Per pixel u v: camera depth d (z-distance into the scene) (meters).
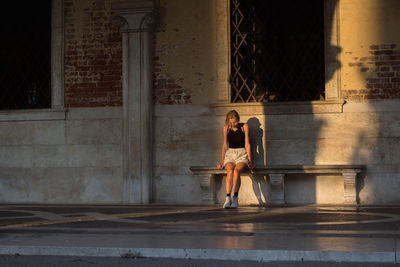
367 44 9.43
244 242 4.73
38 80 10.73
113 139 10.27
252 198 9.71
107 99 10.30
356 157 9.41
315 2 9.76
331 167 9.19
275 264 4.12
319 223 6.39
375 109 9.37
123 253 4.50
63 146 10.44
